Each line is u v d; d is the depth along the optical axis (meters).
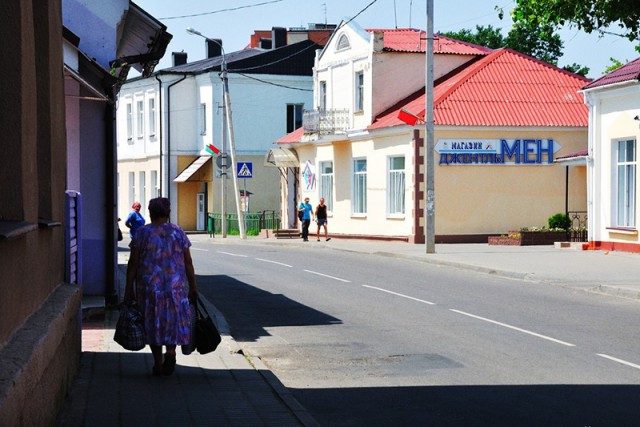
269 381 10.91
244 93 60.38
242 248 41.47
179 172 62.00
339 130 46.44
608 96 31.77
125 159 69.06
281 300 20.47
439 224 39.12
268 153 53.12
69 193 11.62
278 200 61.34
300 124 61.78
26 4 6.92
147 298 10.52
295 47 61.53
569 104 40.38
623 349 13.47
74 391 9.99
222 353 13.13
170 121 61.69
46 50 8.86
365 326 16.31
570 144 39.81
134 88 66.50
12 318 6.28
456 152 39.03
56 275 9.73
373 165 43.47
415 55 44.53
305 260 32.72
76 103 17.80
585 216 39.44
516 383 11.03
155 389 10.27
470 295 21.11
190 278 10.81
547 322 16.45
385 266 29.69
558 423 8.98
